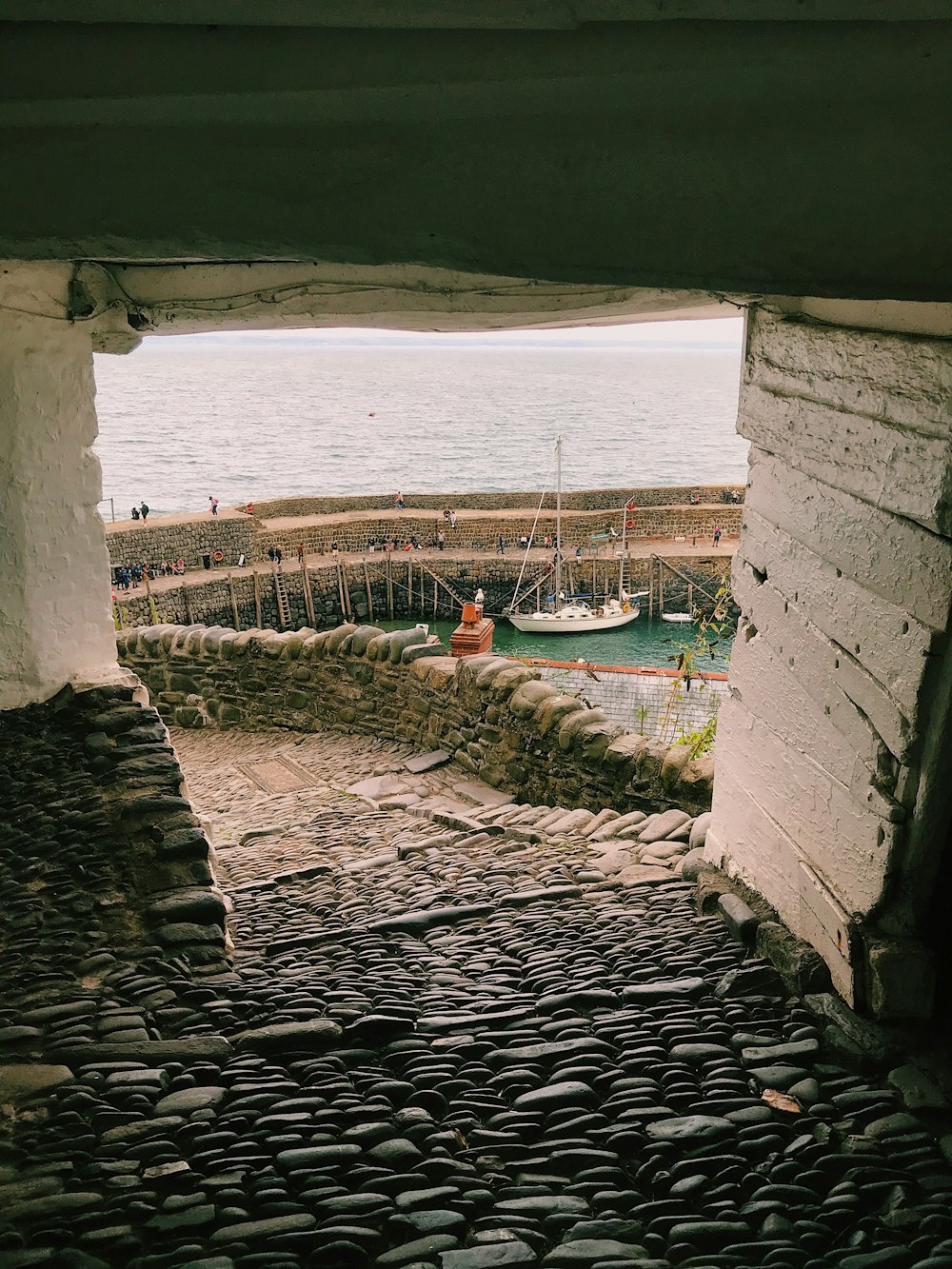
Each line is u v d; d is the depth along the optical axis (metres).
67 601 6.50
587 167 2.54
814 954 3.96
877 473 3.55
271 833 7.62
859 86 2.36
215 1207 2.48
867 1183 2.65
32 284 5.72
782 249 2.55
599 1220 2.43
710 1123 2.88
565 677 19.59
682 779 7.11
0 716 6.15
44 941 4.11
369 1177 2.61
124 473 90.06
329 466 95.25
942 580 3.20
